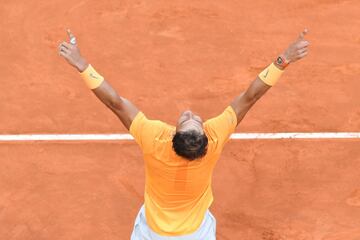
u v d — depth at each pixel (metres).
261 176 36.31
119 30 48.16
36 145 38.22
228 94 42.34
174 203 24.36
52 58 45.59
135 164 37.03
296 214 34.31
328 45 46.81
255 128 39.34
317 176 36.38
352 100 41.84
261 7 50.31
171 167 23.14
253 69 44.66
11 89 42.72
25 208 34.59
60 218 34.09
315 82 43.22
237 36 47.62
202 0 50.72
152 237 25.44
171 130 23.16
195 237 25.12
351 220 33.94
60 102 41.59
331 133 39.25
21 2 50.75
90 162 37.16
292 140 38.62
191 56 45.66
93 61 45.25
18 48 46.56
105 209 34.59
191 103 41.62
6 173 36.47
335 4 50.41
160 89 42.75
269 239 33.00
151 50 46.22
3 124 39.84
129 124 23.47
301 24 48.81
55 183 35.91
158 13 49.62
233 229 33.50
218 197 35.12
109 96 23.33
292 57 23.41
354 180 36.16
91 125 39.72
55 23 48.84
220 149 23.42
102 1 50.56
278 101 41.47
